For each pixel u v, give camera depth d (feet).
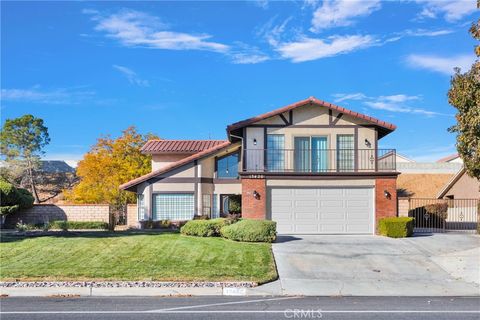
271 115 80.53
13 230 89.04
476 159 64.69
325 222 77.82
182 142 113.29
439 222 89.10
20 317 32.24
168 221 93.61
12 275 46.50
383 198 77.71
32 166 179.42
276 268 51.85
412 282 47.52
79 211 100.17
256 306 36.42
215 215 98.22
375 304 37.60
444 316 32.71
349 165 80.74
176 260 52.95
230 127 80.74
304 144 81.35
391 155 81.46
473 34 60.59
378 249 62.90
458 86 64.49
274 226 66.03
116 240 65.16
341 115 81.46
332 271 51.24
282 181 78.23
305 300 39.58
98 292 42.19
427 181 119.96
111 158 129.80
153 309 34.99
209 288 42.83
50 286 43.09
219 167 99.14
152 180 95.50
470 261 55.88
